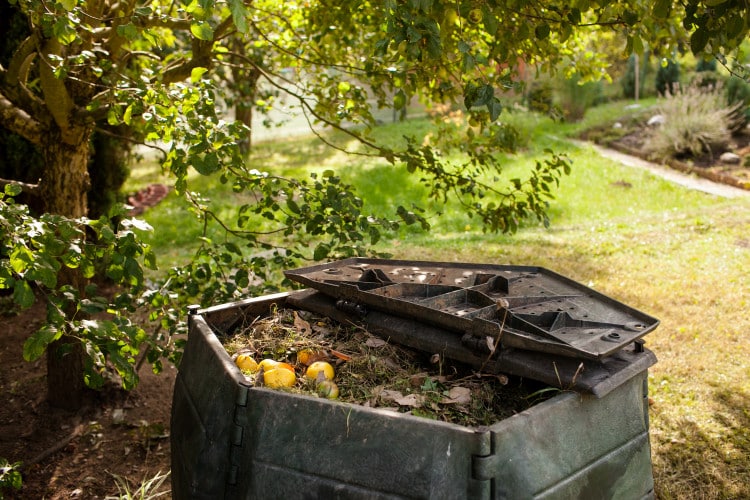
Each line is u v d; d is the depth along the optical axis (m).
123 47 5.61
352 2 4.47
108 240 3.20
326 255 4.15
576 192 13.06
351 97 5.27
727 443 4.41
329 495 2.25
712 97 15.79
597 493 2.47
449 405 2.68
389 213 11.27
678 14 4.61
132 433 4.91
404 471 2.16
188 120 3.47
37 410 5.10
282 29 5.95
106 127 7.45
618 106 20.14
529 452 2.19
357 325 3.25
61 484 4.36
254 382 2.76
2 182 4.51
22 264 2.89
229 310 3.45
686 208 11.63
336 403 2.31
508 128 4.98
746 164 14.52
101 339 3.42
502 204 4.90
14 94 4.72
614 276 7.70
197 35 2.74
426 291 3.23
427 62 3.93
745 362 5.55
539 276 3.46
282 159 16.03
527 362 2.57
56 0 3.26
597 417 2.48
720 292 7.12
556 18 3.82
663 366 5.50
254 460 2.40
